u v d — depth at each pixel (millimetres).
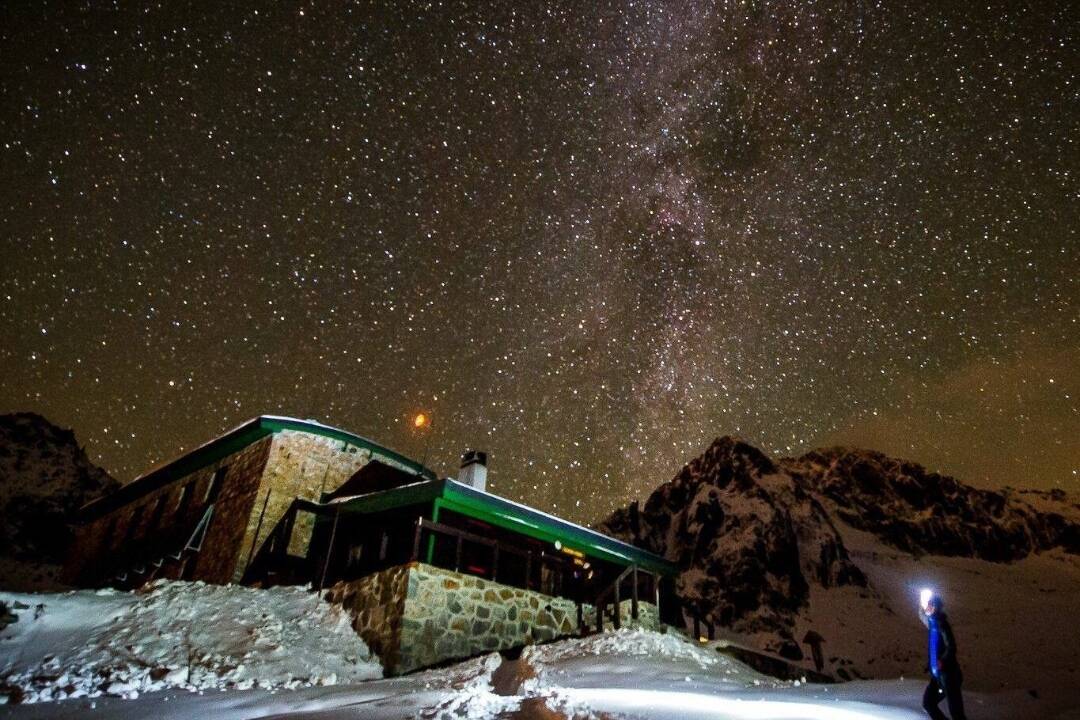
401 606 13719
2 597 11117
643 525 59375
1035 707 6863
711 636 21391
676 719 6043
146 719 7426
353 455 21359
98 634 10969
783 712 6395
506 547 16531
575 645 12969
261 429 20344
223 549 18812
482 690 8477
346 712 7059
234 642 11820
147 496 25188
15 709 7758
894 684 8984
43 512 45312
